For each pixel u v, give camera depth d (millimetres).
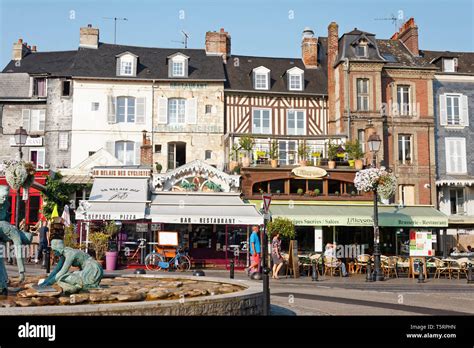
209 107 30859
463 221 29406
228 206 23031
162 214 21500
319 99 31844
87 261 8836
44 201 25484
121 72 30750
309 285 17000
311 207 25781
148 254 21516
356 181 20047
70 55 33844
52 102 30172
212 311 7383
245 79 32188
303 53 34344
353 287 16703
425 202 30031
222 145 30391
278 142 28375
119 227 22656
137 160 30031
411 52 33188
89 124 29938
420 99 30953
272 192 26453
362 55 30719
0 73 31531
